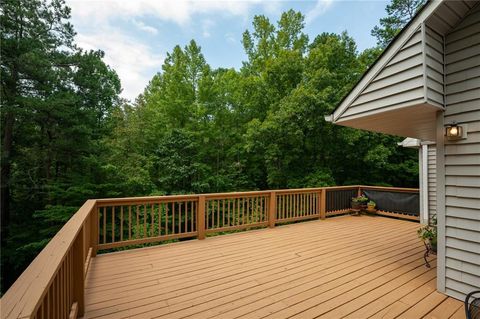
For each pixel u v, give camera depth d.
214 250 3.87
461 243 2.46
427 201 5.81
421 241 4.45
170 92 13.63
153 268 3.12
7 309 0.77
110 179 9.91
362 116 3.07
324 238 4.59
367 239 4.55
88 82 9.60
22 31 8.41
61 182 9.10
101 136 10.80
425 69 2.38
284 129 9.70
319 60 10.91
